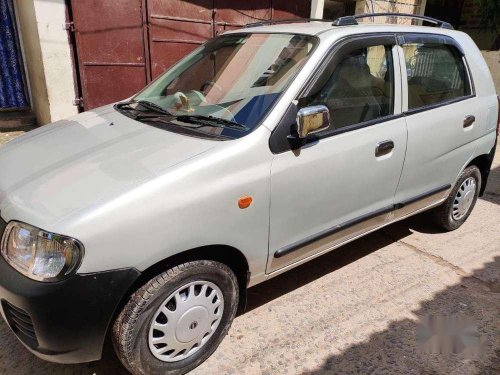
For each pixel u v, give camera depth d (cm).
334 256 359
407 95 309
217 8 684
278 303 295
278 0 752
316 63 255
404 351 259
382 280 328
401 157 303
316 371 240
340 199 273
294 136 239
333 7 907
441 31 353
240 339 260
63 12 552
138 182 196
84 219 180
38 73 590
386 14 326
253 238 233
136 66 630
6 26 637
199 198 205
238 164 219
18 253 188
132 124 262
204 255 221
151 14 620
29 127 648
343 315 286
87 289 182
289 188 240
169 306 213
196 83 300
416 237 398
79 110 604
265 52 283
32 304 179
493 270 349
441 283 328
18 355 241
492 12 944
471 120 359
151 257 195
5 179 219
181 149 220
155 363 215
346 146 265
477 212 460
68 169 213
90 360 202
